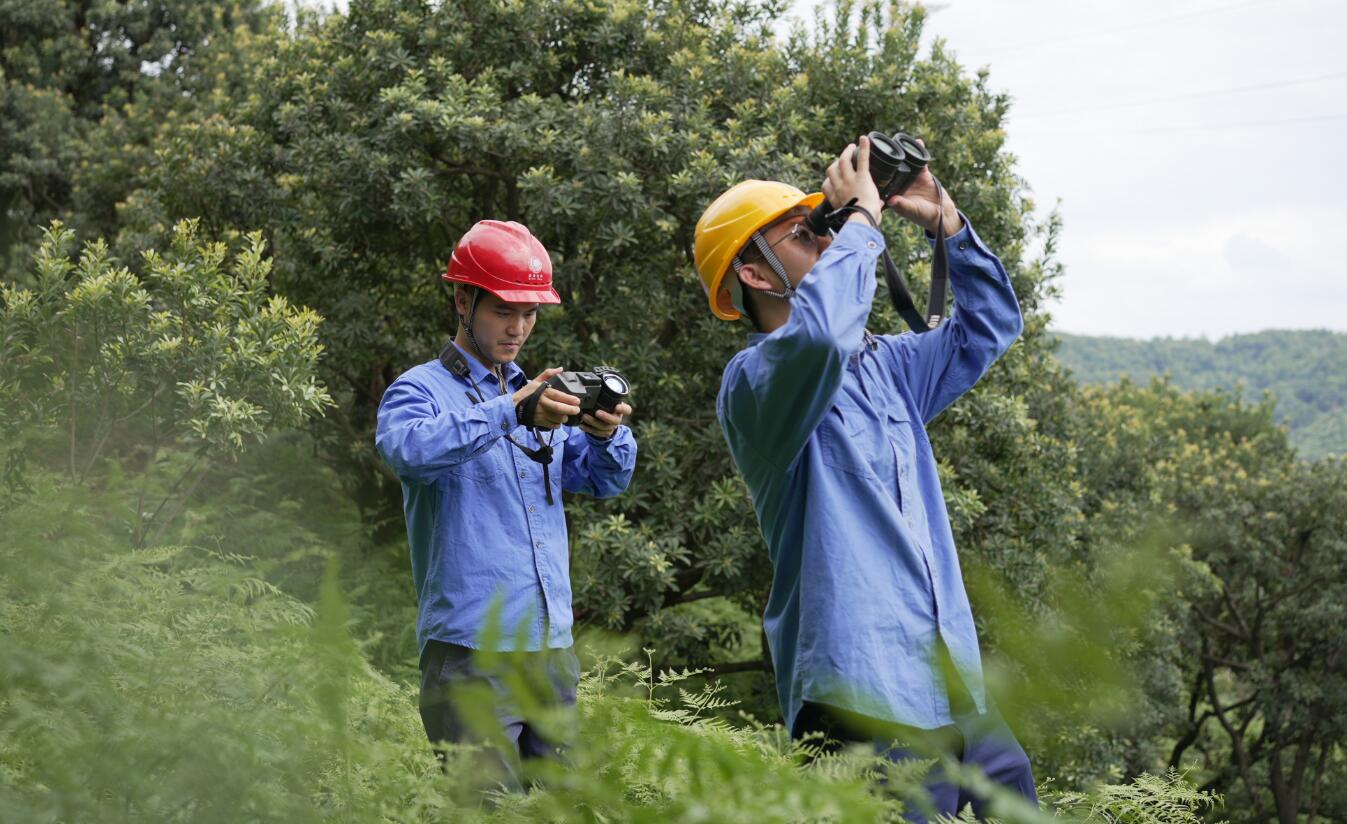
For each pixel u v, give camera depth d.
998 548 8.05
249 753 0.78
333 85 8.57
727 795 0.71
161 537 3.93
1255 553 14.59
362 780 0.91
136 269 9.27
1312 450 81.06
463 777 0.95
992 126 9.13
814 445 2.11
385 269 8.91
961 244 2.41
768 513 2.17
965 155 8.49
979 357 2.43
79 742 0.77
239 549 4.15
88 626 0.99
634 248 8.08
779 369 1.96
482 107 7.84
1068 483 9.02
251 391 4.78
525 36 8.41
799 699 2.01
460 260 3.00
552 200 7.61
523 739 2.33
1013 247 8.68
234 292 4.87
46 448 2.87
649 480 7.64
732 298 2.33
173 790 0.76
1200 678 14.48
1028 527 8.44
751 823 0.71
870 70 8.65
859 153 2.19
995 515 8.25
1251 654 15.58
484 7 8.45
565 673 2.79
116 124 13.42
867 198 2.13
